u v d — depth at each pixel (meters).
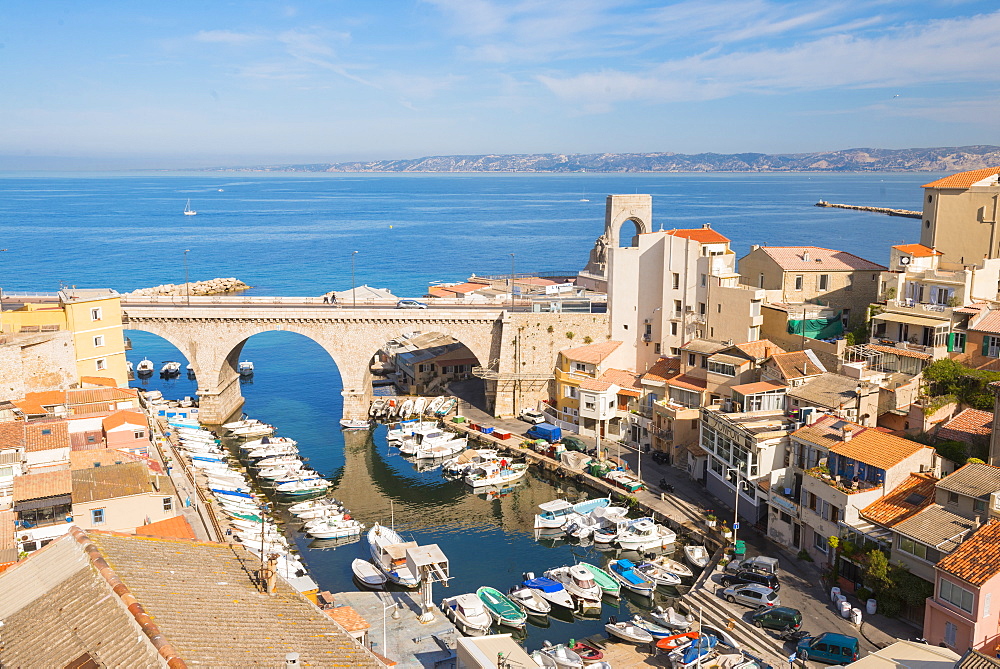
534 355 120.62
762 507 79.00
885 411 81.38
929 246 103.88
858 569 64.56
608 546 80.81
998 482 60.56
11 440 76.69
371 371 148.75
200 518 74.62
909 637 58.09
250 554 43.19
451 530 87.00
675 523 82.50
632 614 68.12
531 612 68.19
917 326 88.75
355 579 74.69
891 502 65.38
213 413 119.75
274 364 161.62
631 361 120.00
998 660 43.12
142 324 117.19
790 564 70.88
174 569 38.19
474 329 121.06
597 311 124.12
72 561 37.03
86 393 92.94
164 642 30.12
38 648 31.50
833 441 72.12
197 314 117.31
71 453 73.38
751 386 87.81
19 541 60.09
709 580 69.50
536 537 84.75
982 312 84.88
